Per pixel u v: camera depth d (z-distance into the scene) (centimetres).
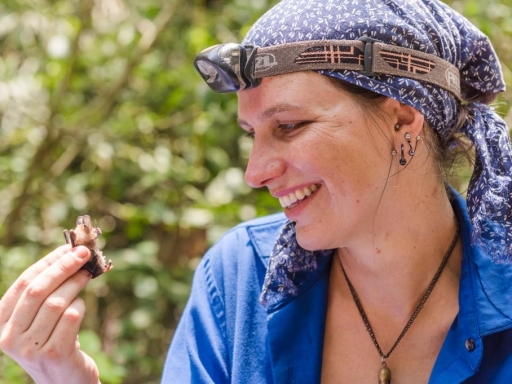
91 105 382
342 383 169
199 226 336
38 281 150
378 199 157
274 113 153
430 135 162
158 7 380
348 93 152
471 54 166
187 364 177
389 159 157
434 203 166
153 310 347
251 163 158
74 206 362
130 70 359
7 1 377
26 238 372
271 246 183
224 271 183
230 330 178
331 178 153
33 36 380
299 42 150
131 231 359
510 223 155
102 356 275
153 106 390
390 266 164
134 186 378
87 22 363
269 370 172
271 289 173
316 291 175
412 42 154
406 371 166
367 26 152
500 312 158
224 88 160
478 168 160
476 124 161
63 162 369
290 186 156
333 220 157
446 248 169
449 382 157
